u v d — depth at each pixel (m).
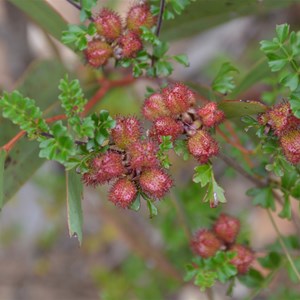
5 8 0.41
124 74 0.34
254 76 0.29
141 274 0.40
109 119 0.23
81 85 0.31
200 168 0.23
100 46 0.25
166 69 0.26
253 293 0.29
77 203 0.24
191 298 0.41
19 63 0.42
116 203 0.23
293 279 0.28
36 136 0.23
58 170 0.44
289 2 0.30
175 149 0.23
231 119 0.27
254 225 0.43
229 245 0.27
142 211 0.43
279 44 0.24
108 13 0.25
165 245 0.39
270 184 0.28
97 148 0.23
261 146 0.25
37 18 0.29
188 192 0.34
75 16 0.44
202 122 0.23
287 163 0.24
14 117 0.23
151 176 0.22
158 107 0.23
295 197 0.27
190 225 0.33
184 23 0.30
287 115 0.23
